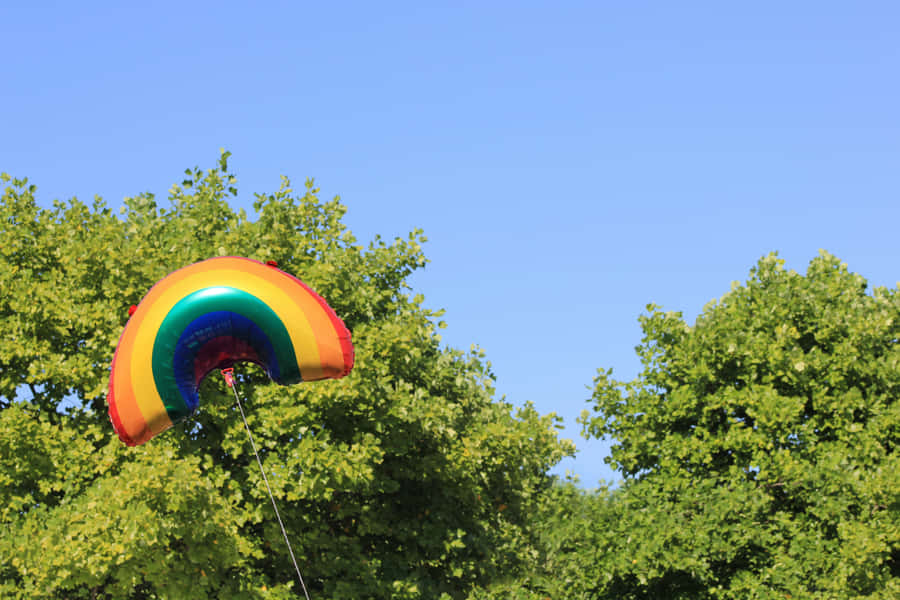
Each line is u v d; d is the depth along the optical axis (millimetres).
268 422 15375
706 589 16391
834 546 16328
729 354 17656
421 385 19625
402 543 19344
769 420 17062
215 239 17672
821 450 17141
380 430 16781
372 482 17438
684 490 16938
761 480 17016
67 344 16906
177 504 13547
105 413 16719
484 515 20797
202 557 14609
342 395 15594
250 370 16750
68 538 13633
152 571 14367
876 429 17047
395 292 20031
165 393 9609
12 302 16156
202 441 16484
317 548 17531
